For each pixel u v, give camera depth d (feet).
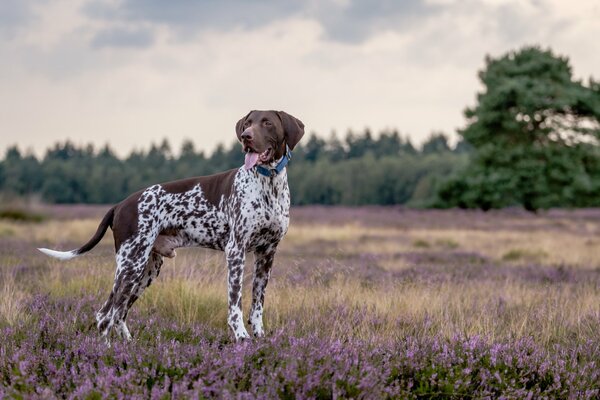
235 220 20.80
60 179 431.43
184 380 14.44
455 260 51.85
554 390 16.57
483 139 164.45
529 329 23.31
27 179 427.33
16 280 33.04
